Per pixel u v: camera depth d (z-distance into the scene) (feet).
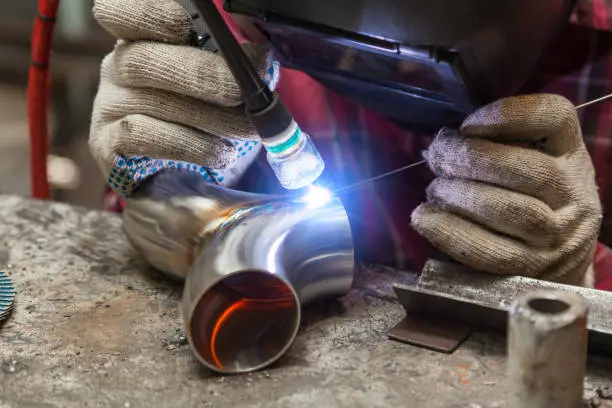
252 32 2.20
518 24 1.85
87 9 6.36
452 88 1.97
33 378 1.87
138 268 2.56
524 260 2.07
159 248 2.35
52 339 2.07
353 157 3.16
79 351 2.00
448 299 1.99
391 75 2.05
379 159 3.13
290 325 1.94
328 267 2.15
